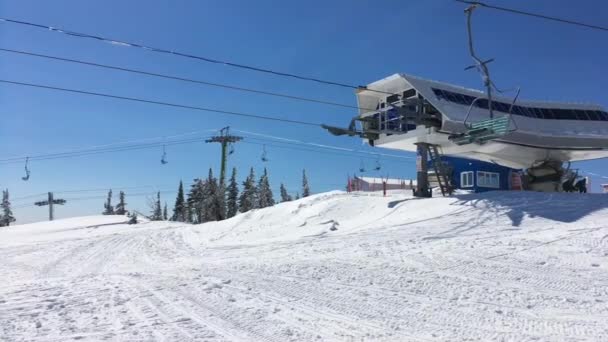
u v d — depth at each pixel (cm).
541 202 2406
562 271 1245
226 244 2222
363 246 1702
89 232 3691
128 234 3128
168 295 979
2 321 770
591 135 3719
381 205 2775
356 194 3350
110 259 1983
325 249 1691
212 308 875
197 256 1884
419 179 3044
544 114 3797
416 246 1650
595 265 1316
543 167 3944
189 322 779
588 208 2236
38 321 769
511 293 1021
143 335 699
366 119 2839
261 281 1128
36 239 3316
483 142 2586
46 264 1889
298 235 2264
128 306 884
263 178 8619
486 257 1413
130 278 1183
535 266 1300
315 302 933
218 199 5088
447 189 3120
